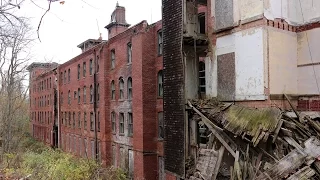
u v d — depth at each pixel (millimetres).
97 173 22953
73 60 38375
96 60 31078
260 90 12438
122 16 34812
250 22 12875
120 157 26500
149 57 22438
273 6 12758
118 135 26797
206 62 15234
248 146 11523
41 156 31344
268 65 12375
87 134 33531
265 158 11422
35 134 59750
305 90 13258
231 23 13719
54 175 20859
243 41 13164
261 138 10484
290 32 13336
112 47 28047
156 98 22516
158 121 22391
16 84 41312
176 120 14891
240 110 12469
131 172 24453
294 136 10719
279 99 12695
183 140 14328
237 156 11414
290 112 11852
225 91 14094
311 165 9523
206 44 15180
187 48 15516
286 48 13117
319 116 11547
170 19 15422
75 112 37844
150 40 22484
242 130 11336
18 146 36375
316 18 12898
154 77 22578
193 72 15547
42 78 54500
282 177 9523
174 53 15031
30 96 64750
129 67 24781
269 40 12477
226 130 12344
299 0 13516
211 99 14586
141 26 22438
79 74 36625
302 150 9820
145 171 21906
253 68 12734
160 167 22094
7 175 17422
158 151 22172
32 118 62469
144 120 22094
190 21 15469
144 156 21953
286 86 13000
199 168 12797
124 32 25359
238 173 11008
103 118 28562
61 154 34000
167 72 15695
